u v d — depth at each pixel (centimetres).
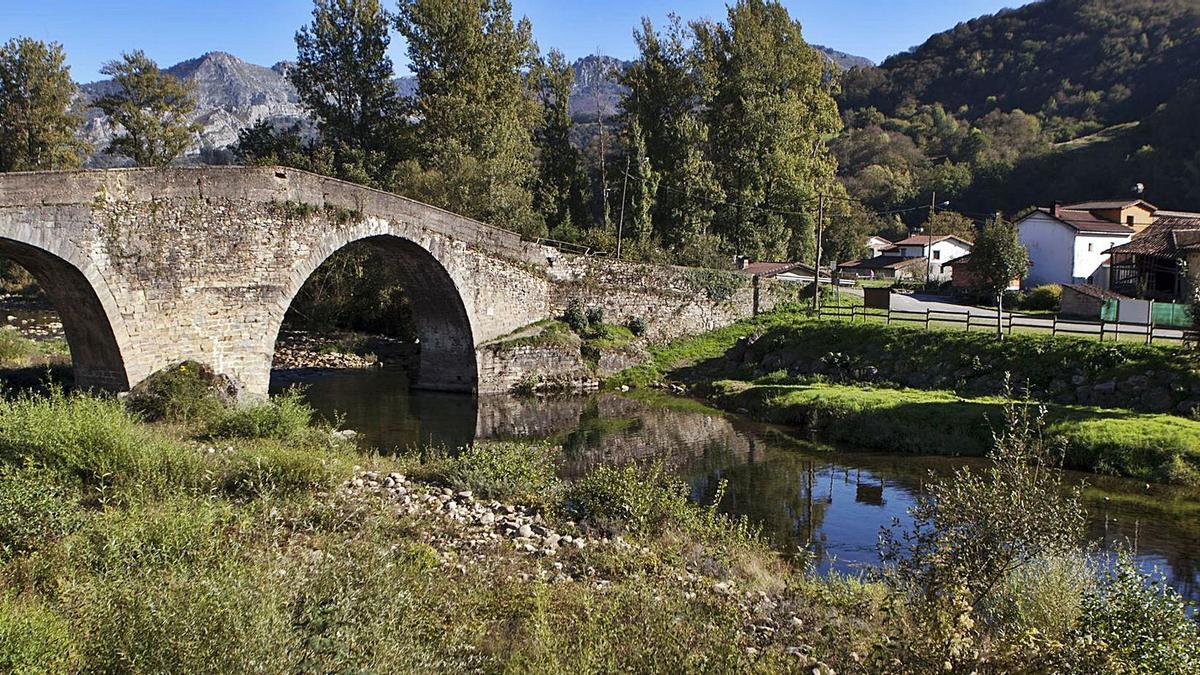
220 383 1947
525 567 966
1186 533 1372
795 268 4684
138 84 4959
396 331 4212
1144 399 2088
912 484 1727
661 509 1238
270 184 2120
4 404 1183
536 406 2741
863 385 2681
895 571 770
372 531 961
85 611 622
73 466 1059
